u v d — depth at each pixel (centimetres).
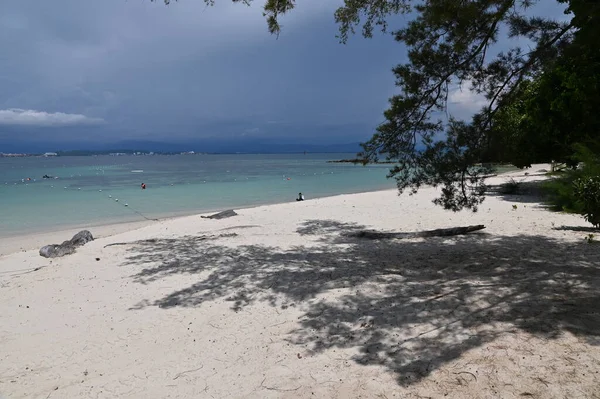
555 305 486
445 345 412
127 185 3547
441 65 697
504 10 631
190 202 2384
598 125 1135
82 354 461
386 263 779
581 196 704
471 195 771
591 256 724
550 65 650
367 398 338
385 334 452
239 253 920
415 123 745
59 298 661
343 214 1528
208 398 361
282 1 773
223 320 534
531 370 350
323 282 668
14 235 1414
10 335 521
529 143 1466
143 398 367
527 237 947
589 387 318
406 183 775
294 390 360
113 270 818
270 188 3278
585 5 542
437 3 658
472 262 745
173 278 740
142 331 514
